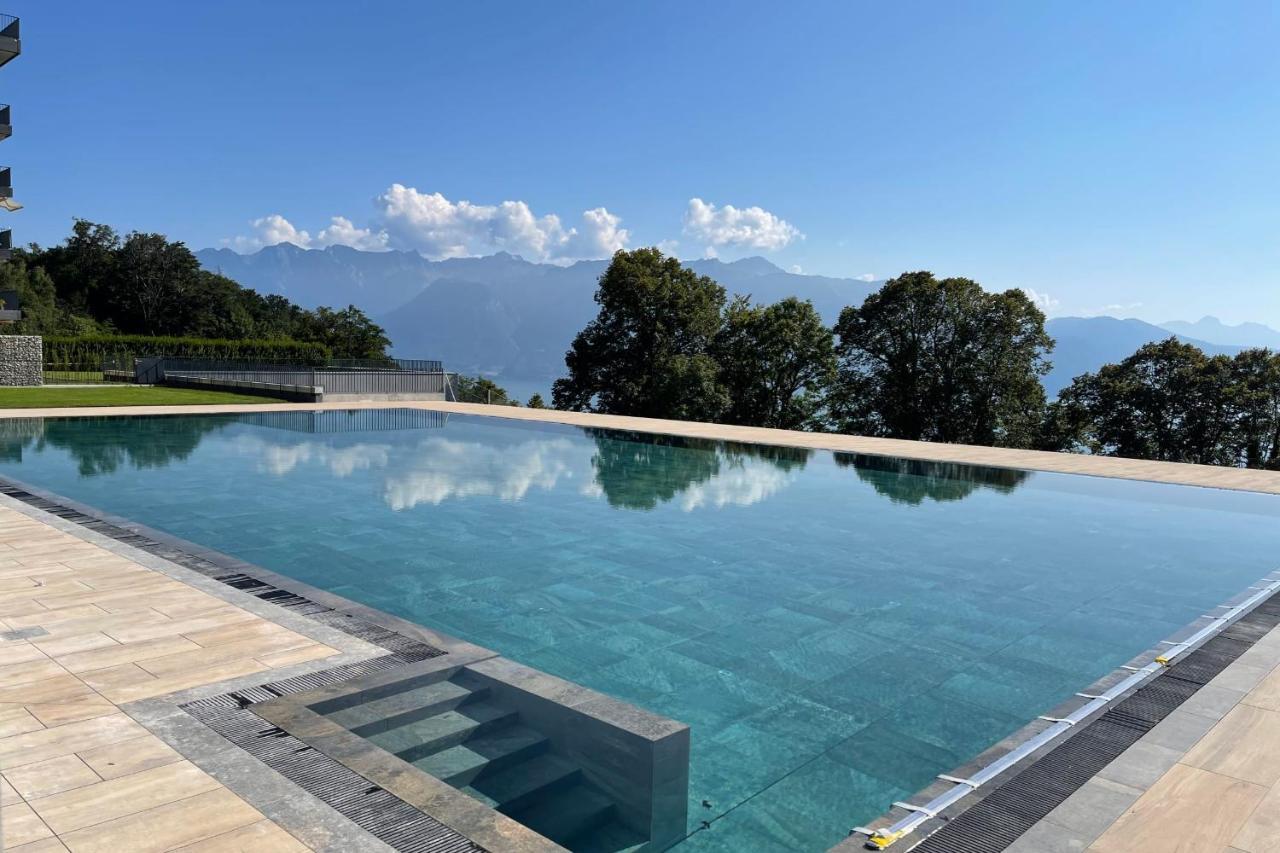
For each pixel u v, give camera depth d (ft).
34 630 12.06
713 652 13.71
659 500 28.02
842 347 94.63
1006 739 9.93
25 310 133.08
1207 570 19.60
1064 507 27.99
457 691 10.62
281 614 13.15
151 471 31.73
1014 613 16.08
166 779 7.79
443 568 18.72
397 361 79.25
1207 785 8.30
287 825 7.06
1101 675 12.94
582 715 9.89
